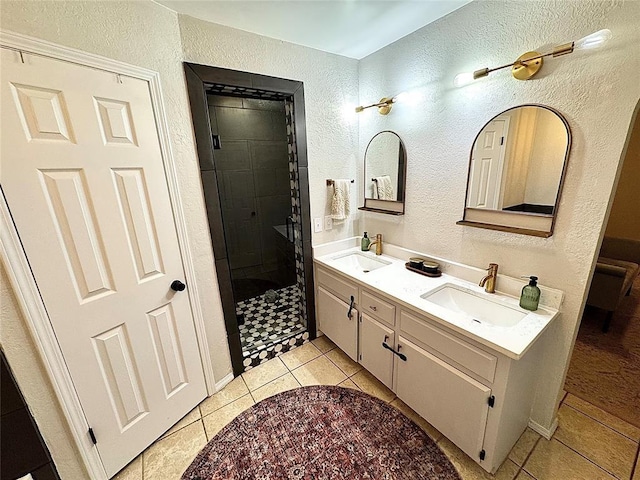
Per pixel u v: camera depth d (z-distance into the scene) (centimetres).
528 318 131
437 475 134
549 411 147
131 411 144
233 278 307
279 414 171
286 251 329
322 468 139
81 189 117
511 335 118
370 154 225
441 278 179
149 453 151
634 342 226
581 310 130
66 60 108
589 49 111
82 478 130
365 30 170
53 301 113
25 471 114
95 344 128
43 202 107
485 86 146
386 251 227
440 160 175
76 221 116
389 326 167
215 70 157
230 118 277
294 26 162
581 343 227
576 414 162
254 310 286
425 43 169
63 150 110
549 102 126
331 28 166
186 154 155
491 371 118
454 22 152
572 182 124
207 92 178
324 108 208
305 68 193
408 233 207
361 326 189
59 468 122
